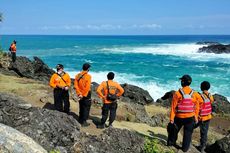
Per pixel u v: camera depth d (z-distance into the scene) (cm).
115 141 891
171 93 2423
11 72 2741
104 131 922
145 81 3566
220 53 6612
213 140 1335
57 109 1098
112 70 4369
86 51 7625
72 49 8512
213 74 4006
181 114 918
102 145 860
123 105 1487
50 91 1578
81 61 5447
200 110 998
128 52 7100
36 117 815
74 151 799
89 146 831
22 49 8706
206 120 1013
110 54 6669
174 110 926
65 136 808
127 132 934
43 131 787
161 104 2336
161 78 3766
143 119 1400
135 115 1422
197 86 3303
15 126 786
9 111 838
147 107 2106
